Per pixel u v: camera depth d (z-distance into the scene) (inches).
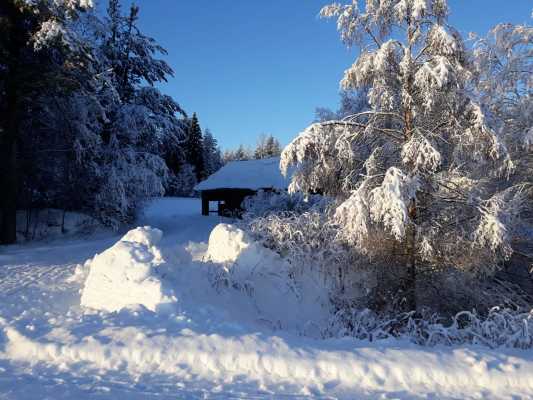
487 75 475.5
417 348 226.8
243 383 180.9
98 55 771.4
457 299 382.6
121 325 235.6
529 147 425.1
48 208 818.8
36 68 645.9
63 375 183.6
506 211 350.3
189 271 351.6
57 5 609.0
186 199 1926.7
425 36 358.3
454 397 176.7
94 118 791.7
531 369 198.5
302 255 431.8
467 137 339.3
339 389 179.0
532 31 452.4
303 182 390.9
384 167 378.6
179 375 186.2
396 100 371.6
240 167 1273.4
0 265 481.4
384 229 341.1
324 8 372.8
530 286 444.1
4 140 653.9
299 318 377.1
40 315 275.0
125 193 850.1
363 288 409.4
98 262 321.1
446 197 364.8
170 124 995.9
